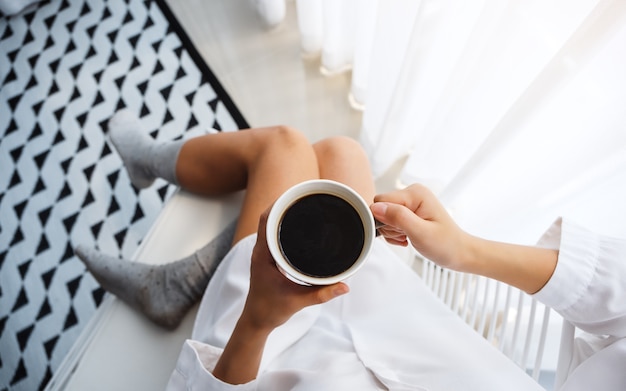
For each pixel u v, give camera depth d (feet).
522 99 2.27
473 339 2.20
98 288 4.54
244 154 2.99
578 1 1.90
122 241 4.68
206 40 5.32
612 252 1.86
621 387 1.87
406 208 1.67
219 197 3.28
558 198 2.81
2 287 4.57
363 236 1.46
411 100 3.35
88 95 5.19
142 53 5.32
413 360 2.14
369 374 2.04
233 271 2.55
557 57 1.94
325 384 1.91
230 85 5.15
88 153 4.98
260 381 2.08
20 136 5.08
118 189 4.84
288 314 1.63
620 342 1.90
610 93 2.05
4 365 4.33
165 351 2.86
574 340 2.18
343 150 2.97
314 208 1.48
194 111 5.09
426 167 3.95
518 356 3.13
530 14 2.06
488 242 1.90
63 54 5.36
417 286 2.42
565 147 2.48
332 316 2.44
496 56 2.39
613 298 1.83
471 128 3.11
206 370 2.07
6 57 5.39
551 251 1.93
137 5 5.48
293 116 4.98
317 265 1.42
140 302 2.90
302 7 4.39
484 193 3.44
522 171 2.91
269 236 1.43
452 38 2.90
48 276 4.59
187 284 2.86
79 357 2.94
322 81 5.07
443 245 1.76
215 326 2.42
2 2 5.25
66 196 4.84
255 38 5.27
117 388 2.77
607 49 1.91
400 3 2.95
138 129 3.77
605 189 2.48
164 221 3.23
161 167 3.35
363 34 3.84
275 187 2.74
